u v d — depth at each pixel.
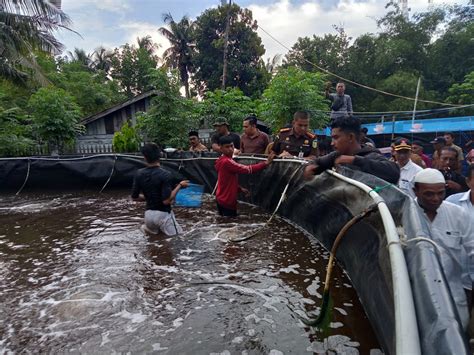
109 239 4.67
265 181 6.13
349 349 2.19
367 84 27.56
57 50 14.41
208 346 2.26
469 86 21.67
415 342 1.16
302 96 10.05
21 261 3.98
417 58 27.70
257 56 30.30
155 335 2.42
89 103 27.67
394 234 1.85
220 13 28.47
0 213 6.66
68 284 3.31
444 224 2.40
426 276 1.42
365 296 2.62
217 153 7.88
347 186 3.36
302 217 4.80
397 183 3.12
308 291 3.03
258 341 2.30
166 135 12.19
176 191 4.78
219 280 3.30
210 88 29.66
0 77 13.67
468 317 1.92
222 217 5.76
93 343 2.34
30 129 13.60
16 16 12.91
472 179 2.64
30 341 2.40
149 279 3.36
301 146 5.70
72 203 7.57
